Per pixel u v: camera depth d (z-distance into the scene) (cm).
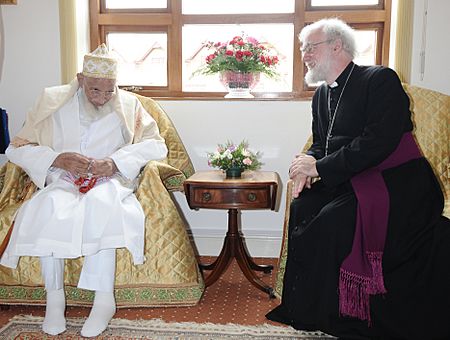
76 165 229
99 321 208
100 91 244
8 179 242
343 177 209
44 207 212
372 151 204
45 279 213
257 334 209
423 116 278
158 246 234
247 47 315
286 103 321
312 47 228
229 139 327
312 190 236
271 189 247
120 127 254
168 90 361
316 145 250
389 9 336
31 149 238
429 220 201
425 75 318
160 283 233
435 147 274
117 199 218
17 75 342
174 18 351
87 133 248
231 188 242
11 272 231
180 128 330
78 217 210
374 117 211
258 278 262
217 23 350
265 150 326
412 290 194
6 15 338
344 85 229
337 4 344
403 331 193
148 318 226
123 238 212
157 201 238
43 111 244
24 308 238
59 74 340
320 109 249
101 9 362
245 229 332
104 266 213
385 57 341
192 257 243
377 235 197
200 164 331
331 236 196
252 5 349
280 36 349
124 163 238
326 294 194
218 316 229
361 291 192
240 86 323
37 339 202
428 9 312
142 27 359
